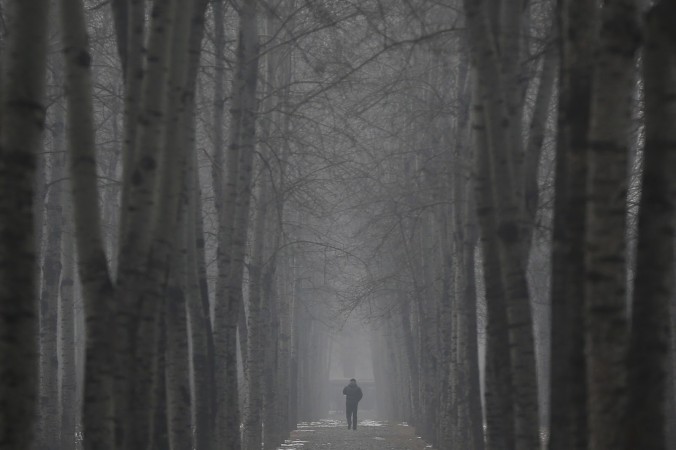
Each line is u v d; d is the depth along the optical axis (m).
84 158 15.62
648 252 11.02
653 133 11.09
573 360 14.12
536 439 18.77
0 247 12.38
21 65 12.66
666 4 10.96
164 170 16.72
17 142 12.56
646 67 11.17
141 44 17.88
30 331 12.41
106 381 15.54
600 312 11.88
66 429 41.66
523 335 18.75
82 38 15.70
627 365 11.10
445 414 49.56
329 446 57.78
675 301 32.69
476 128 20.92
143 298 16.28
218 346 33.16
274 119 43.28
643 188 11.13
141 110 16.52
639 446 10.91
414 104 40.78
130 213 16.36
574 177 14.30
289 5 35.25
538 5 29.55
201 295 30.06
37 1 12.76
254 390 43.94
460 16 24.70
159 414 21.84
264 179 42.81
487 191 20.81
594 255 11.95
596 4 14.45
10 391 12.20
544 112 22.42
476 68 18.70
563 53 15.26
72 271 43.69
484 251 20.72
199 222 30.38
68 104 15.65
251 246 49.47
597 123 12.01
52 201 40.34
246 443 43.84
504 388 20.45
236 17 41.66
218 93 34.00
